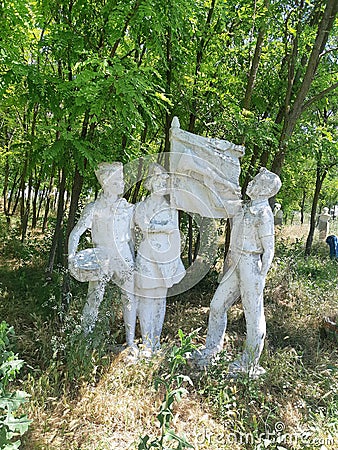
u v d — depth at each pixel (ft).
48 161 14.80
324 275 26.30
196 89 19.60
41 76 14.16
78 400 10.95
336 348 16.33
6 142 33.37
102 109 14.12
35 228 35.22
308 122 25.34
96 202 13.91
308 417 11.56
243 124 18.60
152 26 13.92
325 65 23.21
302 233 50.55
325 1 20.48
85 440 9.57
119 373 11.93
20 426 7.52
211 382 12.49
